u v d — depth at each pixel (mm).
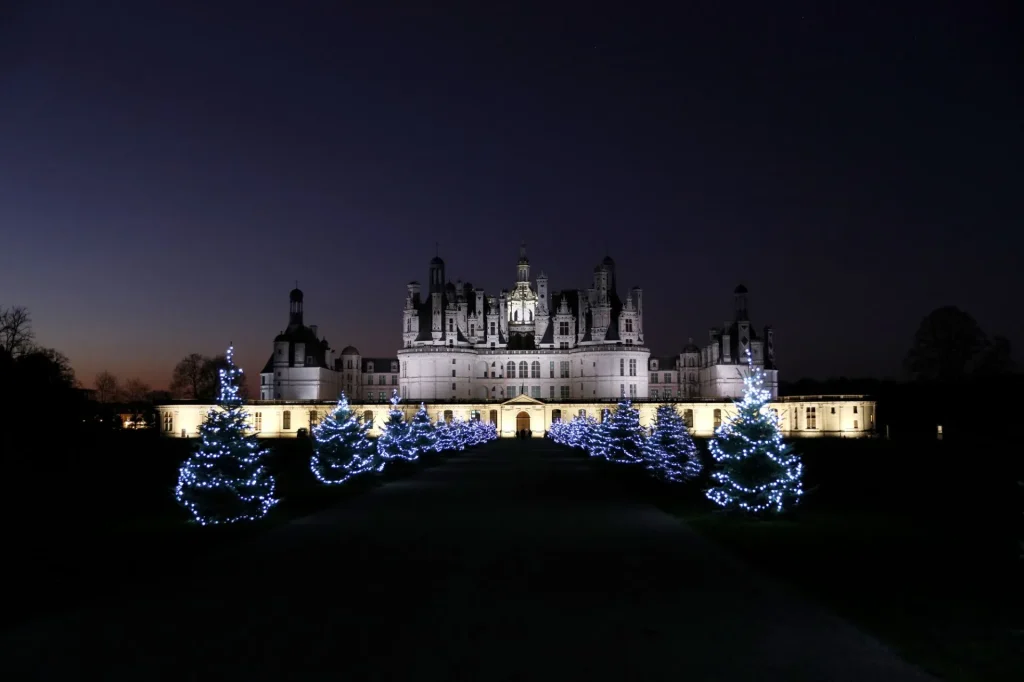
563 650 19438
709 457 95312
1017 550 33344
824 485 63062
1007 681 17438
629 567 29453
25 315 117625
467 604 23828
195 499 42000
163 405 185375
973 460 86500
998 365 156000
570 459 104938
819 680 17484
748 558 31297
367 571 28750
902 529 39406
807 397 184500
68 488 62031
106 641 20359
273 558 31469
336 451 64750
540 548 33688
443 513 46094
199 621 22109
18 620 22375
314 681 17422
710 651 19391
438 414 195250
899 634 20781
